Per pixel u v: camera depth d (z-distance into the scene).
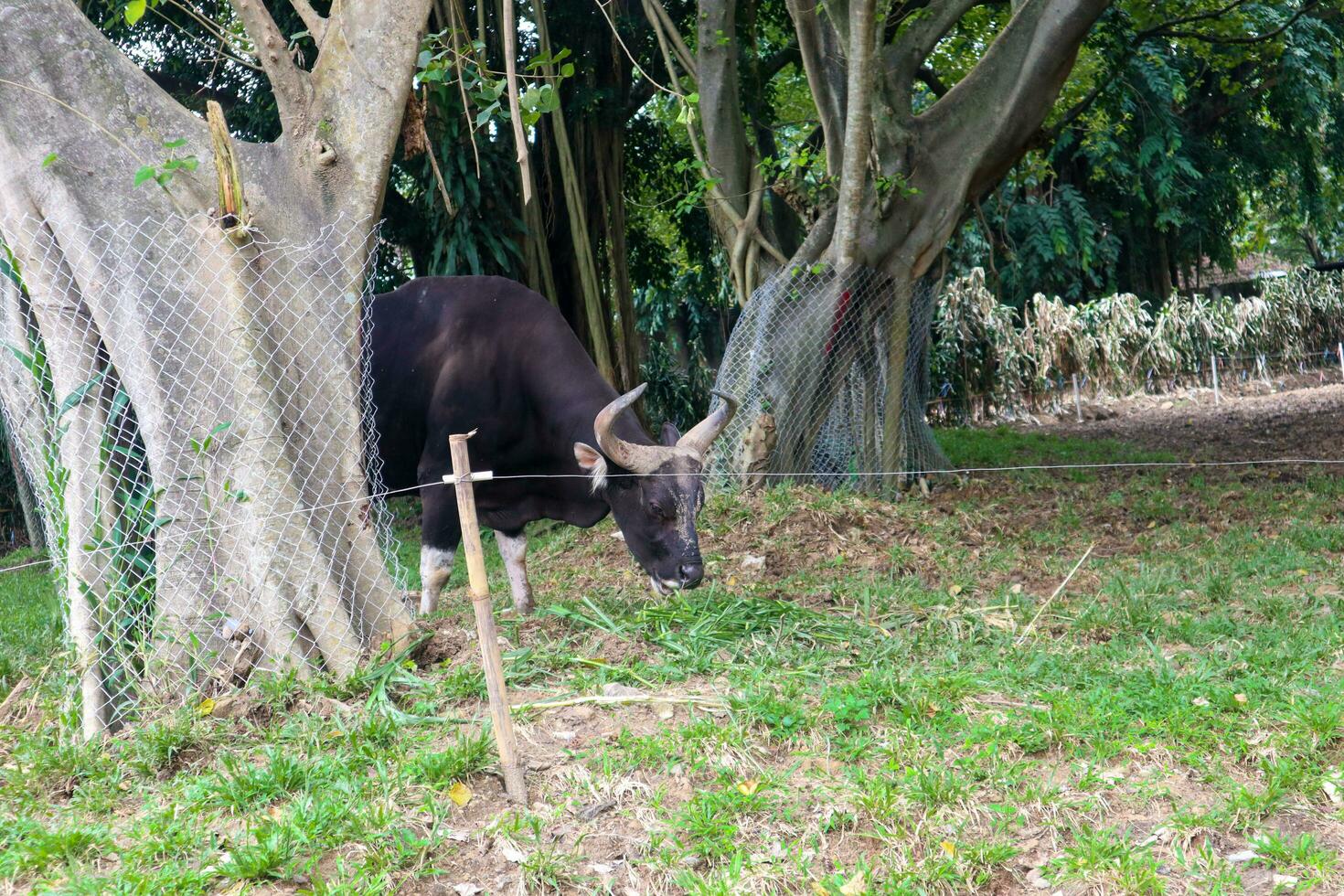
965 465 13.64
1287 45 20.80
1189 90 23.66
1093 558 7.66
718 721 4.36
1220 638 5.46
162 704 4.65
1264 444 14.47
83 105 4.82
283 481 4.97
